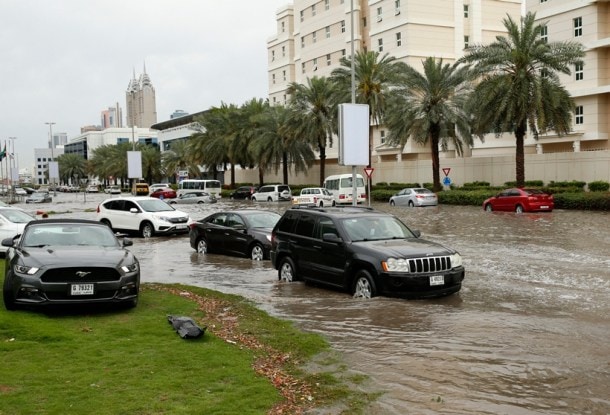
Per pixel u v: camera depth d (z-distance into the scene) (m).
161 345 7.29
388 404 5.34
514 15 64.12
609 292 10.73
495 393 5.60
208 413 5.04
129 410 5.08
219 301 10.46
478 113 36.47
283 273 12.45
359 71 46.25
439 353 6.93
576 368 6.28
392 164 57.28
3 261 16.08
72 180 170.62
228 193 70.19
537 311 9.15
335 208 12.27
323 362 6.67
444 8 60.09
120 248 10.20
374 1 63.12
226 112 67.06
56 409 5.07
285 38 83.75
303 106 51.28
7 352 6.86
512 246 18.03
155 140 174.50
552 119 35.28
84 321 8.64
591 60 43.38
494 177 47.19
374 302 9.71
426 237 21.12
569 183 39.97
